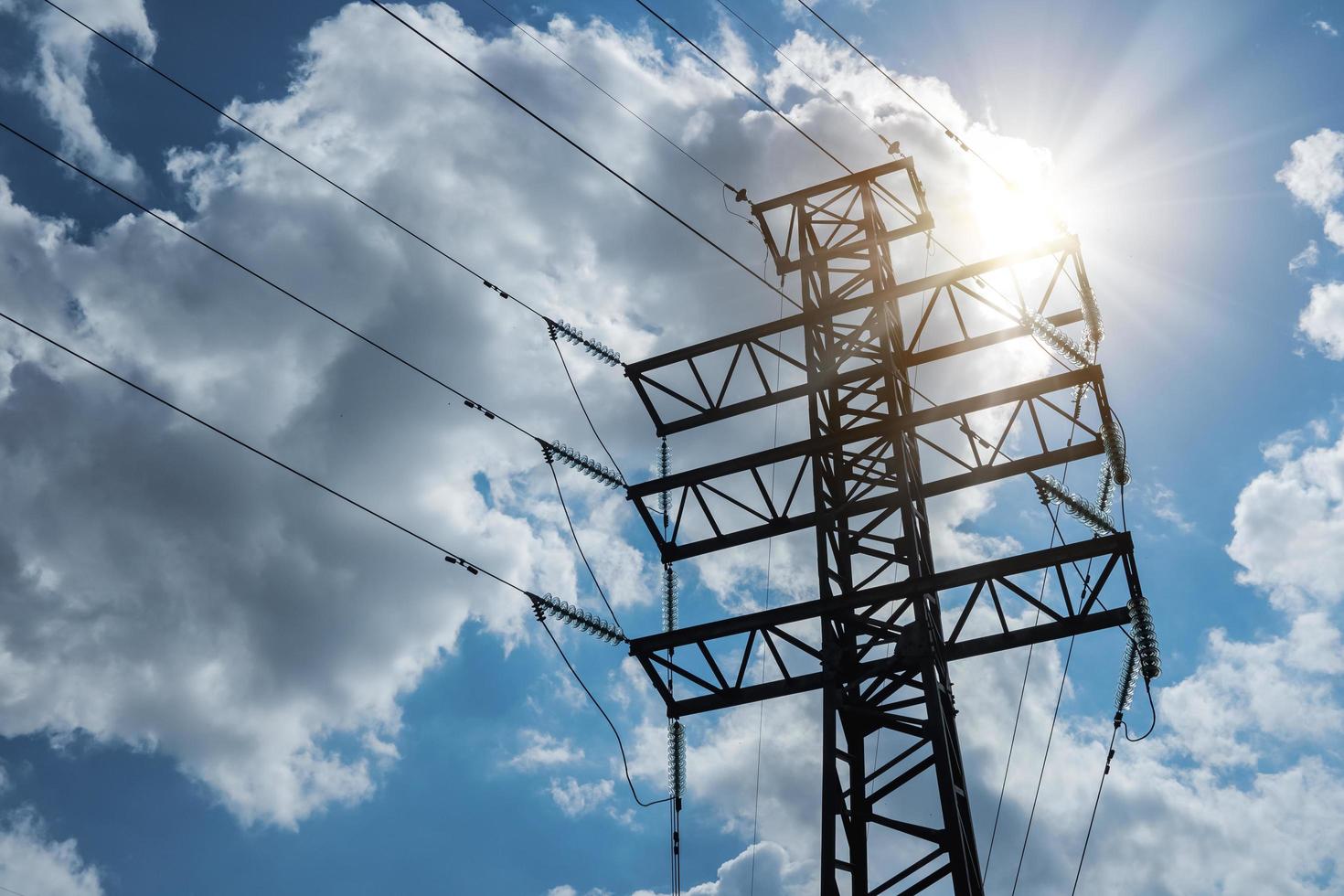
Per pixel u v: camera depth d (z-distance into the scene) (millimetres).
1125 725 16953
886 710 17453
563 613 18750
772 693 18250
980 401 19062
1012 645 17500
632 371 21859
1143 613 16672
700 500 20547
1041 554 17141
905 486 18719
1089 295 19609
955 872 15594
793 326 21125
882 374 20250
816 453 19766
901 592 17688
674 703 18906
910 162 22172
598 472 20906
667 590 20266
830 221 22547
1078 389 19266
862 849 16672
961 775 17047
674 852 18625
